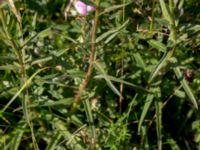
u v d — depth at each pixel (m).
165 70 0.58
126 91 0.61
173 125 0.62
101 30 0.62
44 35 0.60
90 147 0.57
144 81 0.60
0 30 0.53
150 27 0.60
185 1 0.65
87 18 0.60
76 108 0.57
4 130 0.59
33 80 0.56
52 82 0.55
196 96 0.60
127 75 0.59
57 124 0.58
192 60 0.60
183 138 0.62
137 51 0.60
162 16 0.62
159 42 0.57
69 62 0.60
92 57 0.53
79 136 0.58
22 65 0.54
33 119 0.59
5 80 0.59
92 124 0.56
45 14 0.66
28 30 0.64
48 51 0.61
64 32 0.63
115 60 0.61
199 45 0.61
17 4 0.63
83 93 0.57
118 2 0.62
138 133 0.56
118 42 0.61
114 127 0.57
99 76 0.54
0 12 0.51
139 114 0.60
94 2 0.50
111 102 0.60
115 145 0.57
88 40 0.56
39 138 0.59
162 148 0.60
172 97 0.62
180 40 0.56
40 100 0.58
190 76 0.59
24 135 0.59
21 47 0.54
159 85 0.58
